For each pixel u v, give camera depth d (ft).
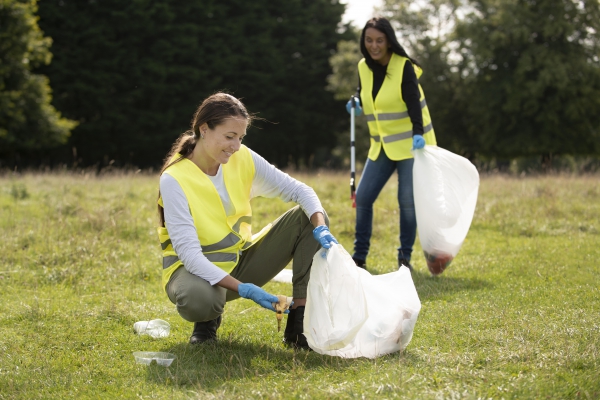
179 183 10.22
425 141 17.12
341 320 9.55
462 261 17.94
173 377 9.49
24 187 30.53
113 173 42.91
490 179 38.58
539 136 105.91
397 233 22.27
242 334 11.86
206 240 10.48
